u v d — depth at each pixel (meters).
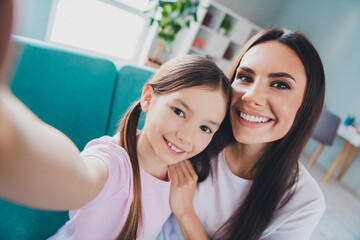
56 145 0.25
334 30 4.16
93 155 0.47
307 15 4.52
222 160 0.76
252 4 4.45
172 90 0.50
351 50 3.93
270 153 0.69
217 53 3.95
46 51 0.81
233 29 3.88
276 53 0.58
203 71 0.52
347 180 3.55
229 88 0.57
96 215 0.52
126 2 2.83
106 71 0.94
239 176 0.78
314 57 0.59
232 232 0.72
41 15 2.40
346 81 3.96
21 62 0.77
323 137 3.21
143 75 1.03
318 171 3.67
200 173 0.75
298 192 0.71
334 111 4.06
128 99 1.02
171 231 0.78
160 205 0.66
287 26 4.82
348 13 3.99
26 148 0.21
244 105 0.59
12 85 0.77
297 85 0.58
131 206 0.57
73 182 0.26
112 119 1.01
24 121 0.22
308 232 0.70
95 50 2.93
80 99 0.90
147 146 0.59
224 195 0.75
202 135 0.53
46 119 0.85
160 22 2.76
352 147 3.46
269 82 0.58
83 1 2.61
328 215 2.44
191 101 0.49
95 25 2.80
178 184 0.67
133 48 3.21
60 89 0.86
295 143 0.66
